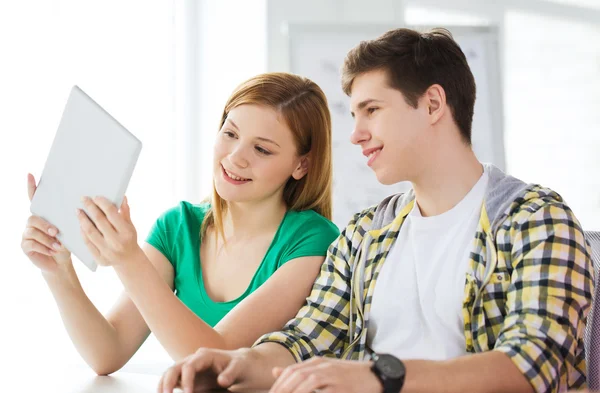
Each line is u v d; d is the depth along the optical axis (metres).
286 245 1.55
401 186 3.14
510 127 3.38
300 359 1.22
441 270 1.24
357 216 1.45
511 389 0.97
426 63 1.24
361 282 1.34
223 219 1.62
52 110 2.97
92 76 3.12
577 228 1.14
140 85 3.26
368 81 1.26
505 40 3.38
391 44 1.25
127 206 1.18
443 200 1.27
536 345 1.00
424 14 3.38
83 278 2.95
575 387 1.15
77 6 3.08
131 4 3.25
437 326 1.23
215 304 1.56
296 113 1.55
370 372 0.93
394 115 1.24
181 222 1.66
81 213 1.15
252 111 1.52
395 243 1.33
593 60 3.35
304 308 1.39
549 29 3.37
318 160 1.63
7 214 2.83
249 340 1.39
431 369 0.95
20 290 2.81
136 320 1.50
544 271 1.09
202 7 3.43
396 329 1.28
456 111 1.27
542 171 3.36
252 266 1.58
